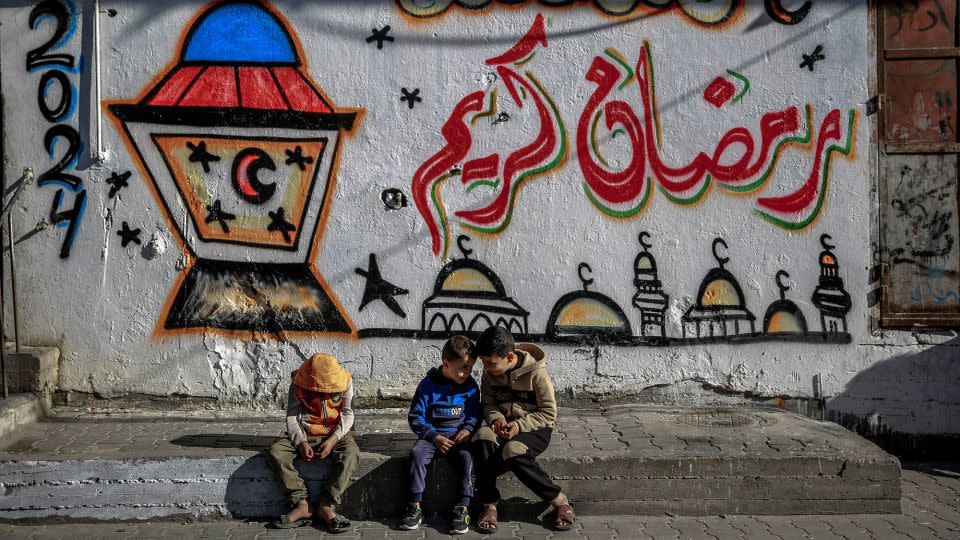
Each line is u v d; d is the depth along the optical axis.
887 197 6.03
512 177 6.01
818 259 6.02
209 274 6.02
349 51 5.98
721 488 5.03
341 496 4.96
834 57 5.98
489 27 5.98
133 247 6.00
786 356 6.04
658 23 5.99
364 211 6.01
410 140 6.00
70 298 6.00
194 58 5.96
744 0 5.98
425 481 4.98
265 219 6.01
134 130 5.96
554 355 6.05
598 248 6.03
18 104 5.96
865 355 6.03
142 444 5.21
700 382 6.07
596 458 5.01
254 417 5.90
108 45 5.96
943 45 6.02
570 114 6.00
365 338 6.03
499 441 4.96
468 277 6.03
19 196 5.94
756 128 6.00
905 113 6.04
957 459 6.04
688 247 6.03
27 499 4.91
